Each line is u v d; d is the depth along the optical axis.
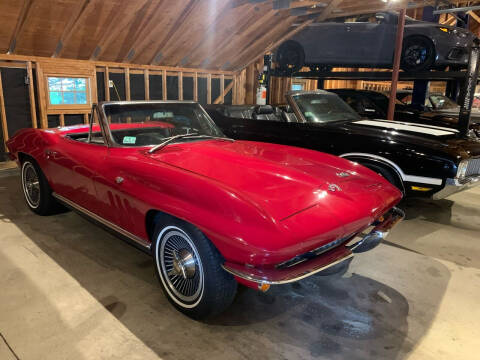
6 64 5.99
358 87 15.38
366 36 7.82
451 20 12.67
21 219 3.88
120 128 2.97
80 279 2.74
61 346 2.04
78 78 6.83
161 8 6.42
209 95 9.17
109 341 2.09
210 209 2.00
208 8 6.78
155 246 2.40
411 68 7.60
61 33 6.11
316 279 2.85
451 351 2.08
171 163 2.49
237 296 2.59
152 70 7.99
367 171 2.87
